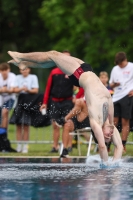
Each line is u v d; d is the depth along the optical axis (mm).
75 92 29000
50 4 56812
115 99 25562
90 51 55844
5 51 68875
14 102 28172
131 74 25578
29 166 20062
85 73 20141
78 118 24406
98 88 19719
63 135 24188
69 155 25438
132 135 28484
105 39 55250
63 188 14891
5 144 27203
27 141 27688
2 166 20016
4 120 27969
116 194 14031
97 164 20766
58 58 20656
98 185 15406
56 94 26062
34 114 27703
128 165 20266
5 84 28078
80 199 13367
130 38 54562
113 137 20031
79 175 17453
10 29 69688
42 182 15906
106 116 19766
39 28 69812
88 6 56125
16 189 14734
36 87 27984
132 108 25984
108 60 54906
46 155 25156
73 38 57344
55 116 26031
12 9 68062
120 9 53938
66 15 56656
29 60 21203
